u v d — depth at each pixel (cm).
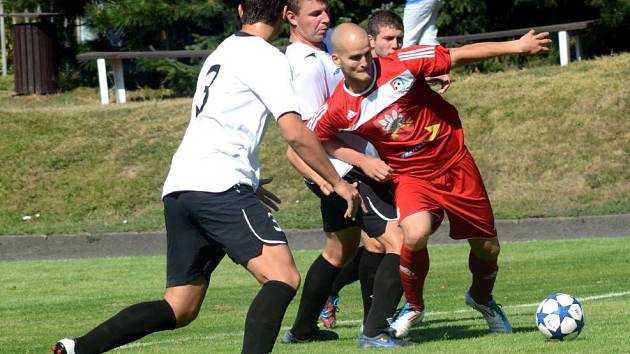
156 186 5906
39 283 3772
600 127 5875
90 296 3388
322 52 2178
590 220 4909
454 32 7444
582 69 6512
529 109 6122
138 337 1633
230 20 7325
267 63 1565
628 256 3881
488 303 2141
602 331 2055
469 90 6419
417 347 1938
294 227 5103
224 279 3759
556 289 3106
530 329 2194
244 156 1569
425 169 1980
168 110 6675
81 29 8600
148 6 7312
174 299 1638
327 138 1998
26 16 8112
